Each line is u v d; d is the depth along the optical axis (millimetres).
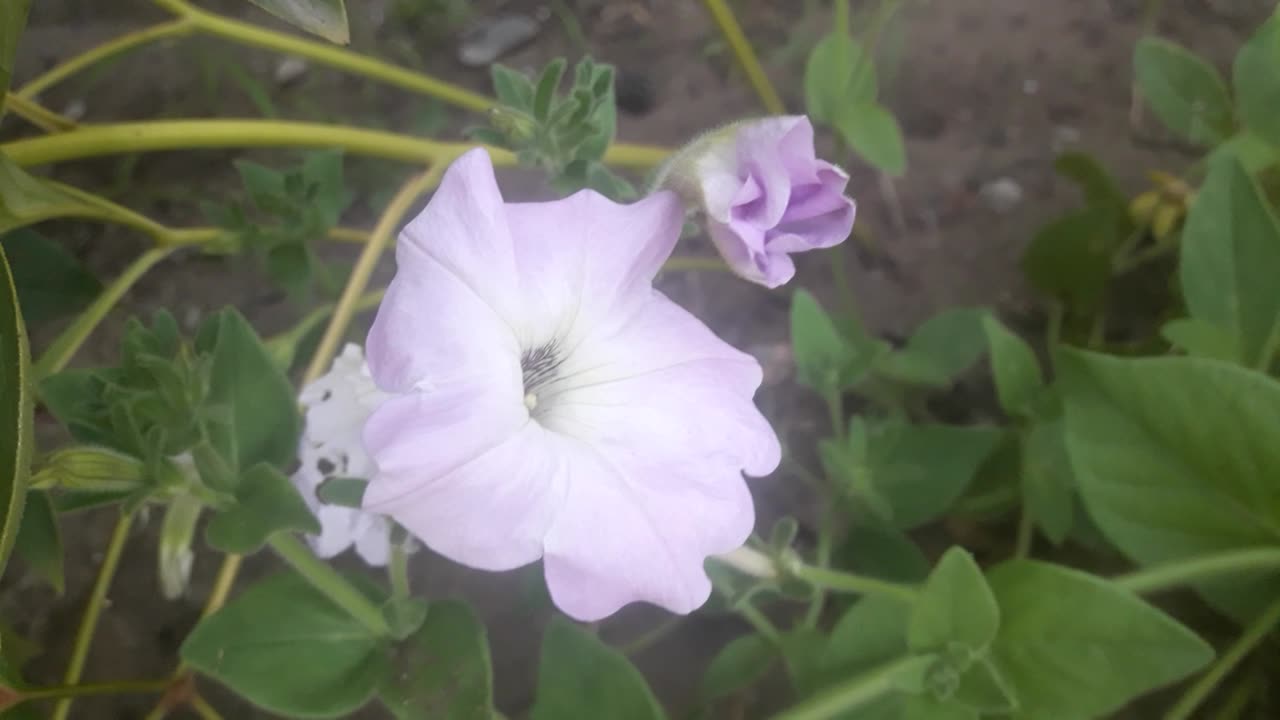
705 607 248
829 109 277
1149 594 281
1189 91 300
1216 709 267
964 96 363
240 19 387
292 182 274
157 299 338
